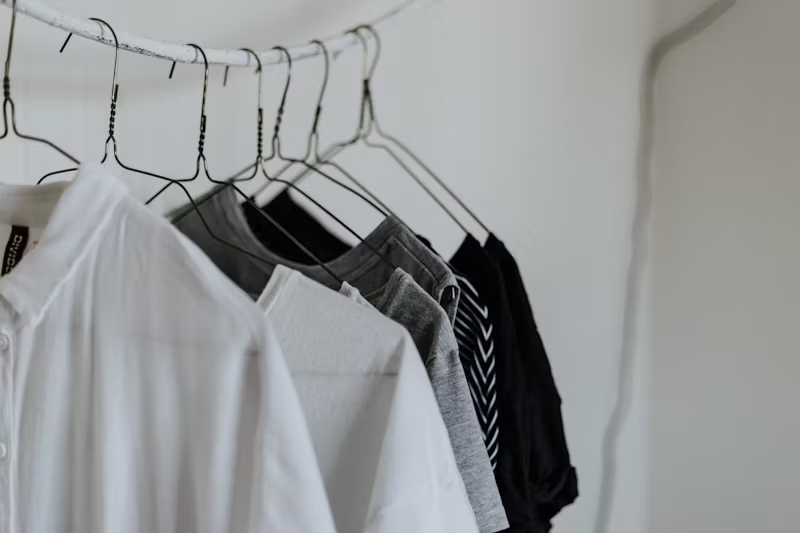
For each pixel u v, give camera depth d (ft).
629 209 3.58
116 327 1.74
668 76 3.47
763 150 3.09
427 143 3.55
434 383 2.05
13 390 1.75
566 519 3.70
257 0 3.26
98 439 1.73
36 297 1.74
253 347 1.68
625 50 3.53
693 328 3.43
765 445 3.14
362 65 3.47
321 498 1.65
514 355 2.54
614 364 3.66
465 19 3.52
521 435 2.52
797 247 2.98
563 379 3.63
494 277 2.56
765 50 3.07
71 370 1.77
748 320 3.19
